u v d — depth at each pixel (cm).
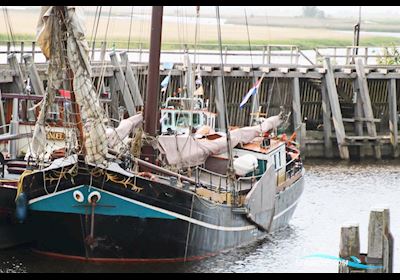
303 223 6159
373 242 4491
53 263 4903
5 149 5588
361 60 9338
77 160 4734
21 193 4828
